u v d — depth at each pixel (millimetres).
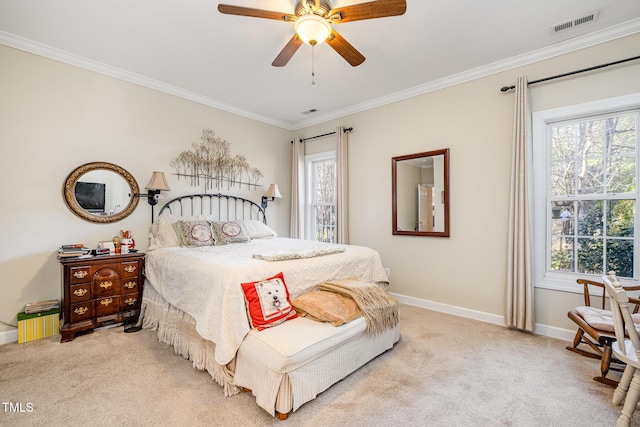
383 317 2320
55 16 2334
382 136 4094
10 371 2088
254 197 4695
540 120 2869
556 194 2877
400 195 3877
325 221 4941
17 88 2682
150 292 2957
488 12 2287
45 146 2824
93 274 2721
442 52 2883
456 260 3406
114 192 3236
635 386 1447
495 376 2068
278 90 3816
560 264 2846
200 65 3154
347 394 1860
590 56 2625
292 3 2203
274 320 1909
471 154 3301
